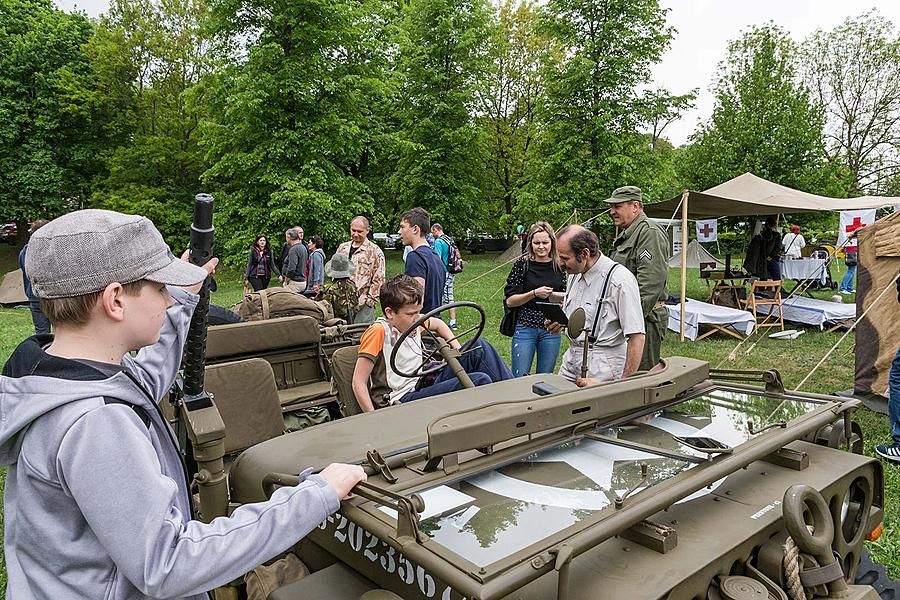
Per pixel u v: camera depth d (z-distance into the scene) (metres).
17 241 30.08
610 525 1.37
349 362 3.56
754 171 19.92
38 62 25.34
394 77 23.72
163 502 1.10
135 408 1.24
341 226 20.05
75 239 1.13
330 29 20.03
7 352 9.52
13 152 25.31
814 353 8.43
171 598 1.10
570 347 3.92
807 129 19.78
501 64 30.44
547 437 1.95
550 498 1.61
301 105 20.27
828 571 1.60
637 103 21.55
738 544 1.55
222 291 18.92
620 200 4.90
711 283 16.81
